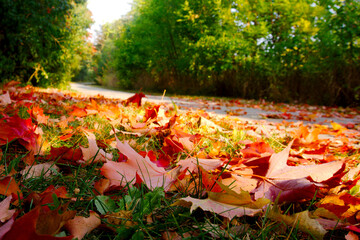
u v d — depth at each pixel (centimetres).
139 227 70
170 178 96
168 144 141
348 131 322
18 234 49
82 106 340
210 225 70
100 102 420
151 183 92
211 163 106
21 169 108
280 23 1052
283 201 84
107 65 2452
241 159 110
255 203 76
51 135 155
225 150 160
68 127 178
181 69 1351
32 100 326
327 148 184
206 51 1206
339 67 879
